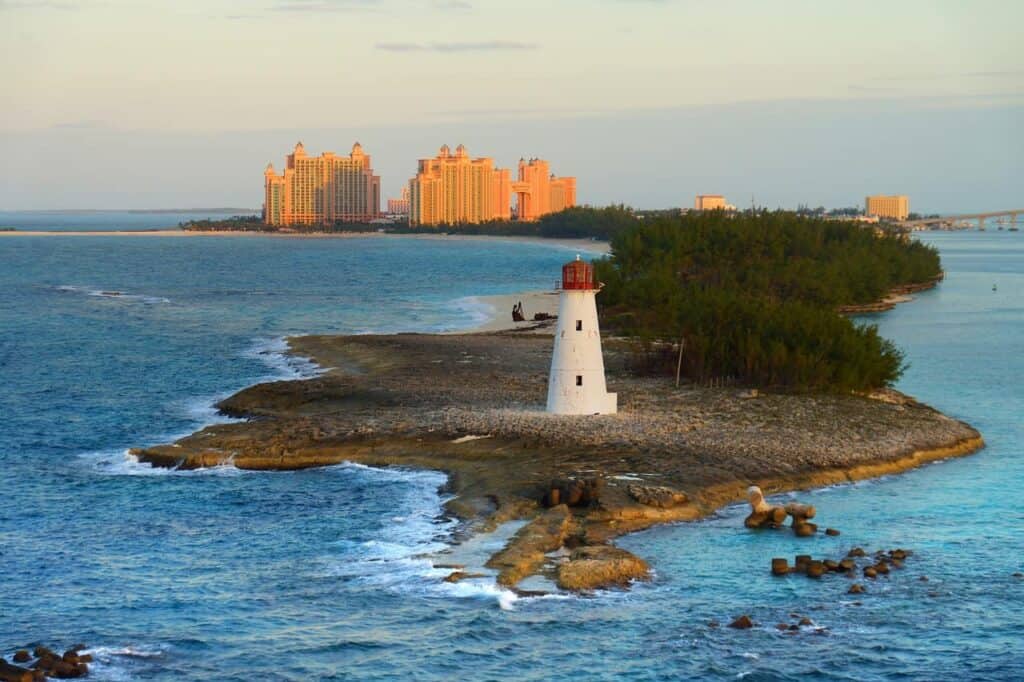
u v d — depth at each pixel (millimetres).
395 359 137000
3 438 99938
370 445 91688
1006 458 92500
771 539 72188
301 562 68500
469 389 113250
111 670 55188
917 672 54812
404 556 69000
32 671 53375
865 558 68812
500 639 58250
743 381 115125
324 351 147000
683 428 93750
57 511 79000
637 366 123312
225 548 71250
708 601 62625
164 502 80688
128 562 69062
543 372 125875
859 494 81875
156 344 160500
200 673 54969
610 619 60406
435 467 86938
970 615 60844
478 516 75562
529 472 83062
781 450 88688
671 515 75938
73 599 63469
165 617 61125
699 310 129000
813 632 58938
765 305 128750
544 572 66188
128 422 106500
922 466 89750
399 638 58406
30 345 159000
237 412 108688
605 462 84812
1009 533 73375
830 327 118562
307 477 86125
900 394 115875
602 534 72625
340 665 55781
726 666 55438
